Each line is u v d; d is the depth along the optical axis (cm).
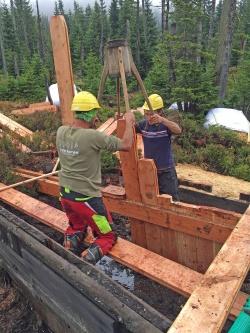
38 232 397
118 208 476
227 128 1321
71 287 319
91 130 342
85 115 345
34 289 398
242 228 326
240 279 256
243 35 3044
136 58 4334
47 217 470
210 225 400
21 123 1016
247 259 280
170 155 508
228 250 293
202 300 234
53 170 636
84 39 5144
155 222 446
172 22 1634
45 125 1000
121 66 375
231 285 249
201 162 956
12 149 732
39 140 805
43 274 364
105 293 283
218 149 993
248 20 4534
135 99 1898
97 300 280
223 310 225
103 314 279
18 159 718
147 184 432
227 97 2309
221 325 214
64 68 538
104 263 493
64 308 344
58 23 519
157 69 1861
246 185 827
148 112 494
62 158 359
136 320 252
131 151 424
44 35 6212
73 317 332
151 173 422
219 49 1758
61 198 369
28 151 759
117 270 480
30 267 390
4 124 912
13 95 2661
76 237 395
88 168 348
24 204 510
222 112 1477
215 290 244
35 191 611
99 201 360
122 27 4972
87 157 344
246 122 1448
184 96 1484
